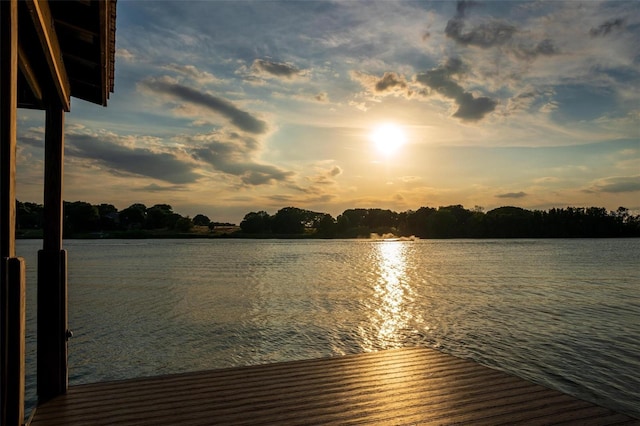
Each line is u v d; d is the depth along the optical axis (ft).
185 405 12.73
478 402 12.90
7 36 6.26
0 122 6.27
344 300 61.72
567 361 31.58
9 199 6.51
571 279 89.30
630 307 54.65
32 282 79.05
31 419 11.75
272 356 33.35
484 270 112.06
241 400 13.11
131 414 12.09
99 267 120.98
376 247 281.33
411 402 12.93
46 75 11.68
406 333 40.68
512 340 37.78
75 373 29.32
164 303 58.39
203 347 35.91
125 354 33.86
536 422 11.49
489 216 437.58
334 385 14.37
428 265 131.64
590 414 11.96
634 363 31.04
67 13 10.00
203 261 149.28
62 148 13.94
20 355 7.16
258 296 65.57
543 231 412.16
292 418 11.84
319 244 346.33
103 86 13.24
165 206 464.65
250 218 481.46
